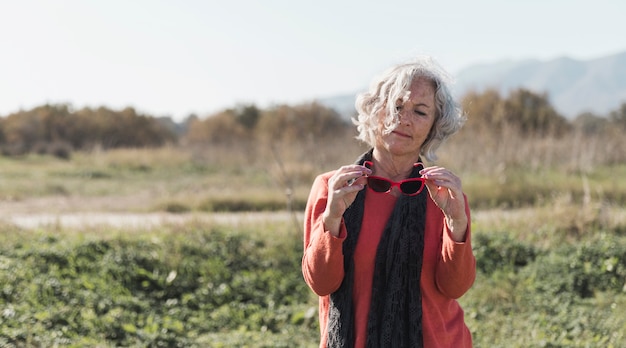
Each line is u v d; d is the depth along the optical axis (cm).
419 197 307
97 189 2062
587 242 1004
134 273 954
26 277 895
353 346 304
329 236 294
